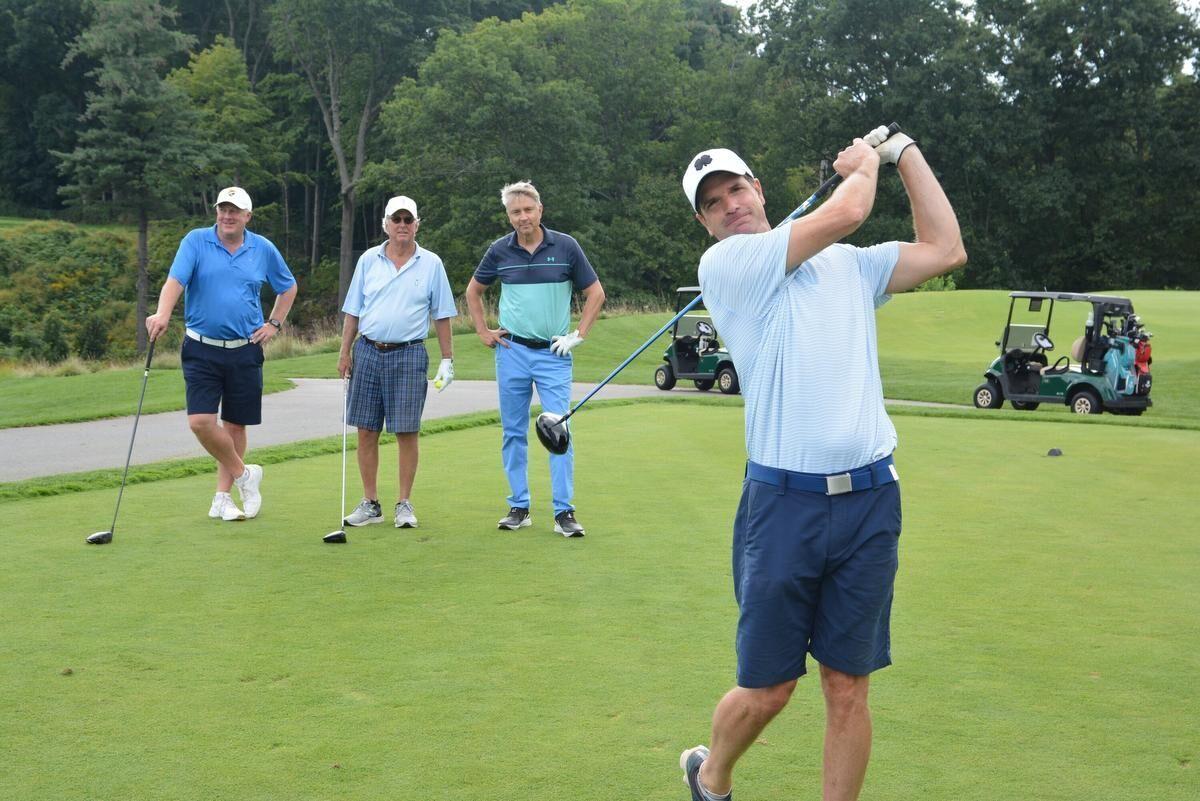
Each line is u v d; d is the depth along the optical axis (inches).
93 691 135.3
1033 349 626.8
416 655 149.7
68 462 328.5
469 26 2026.3
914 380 740.0
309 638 156.8
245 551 210.4
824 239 97.5
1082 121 1995.6
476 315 236.2
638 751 118.8
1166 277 2052.2
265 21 2399.1
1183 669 146.1
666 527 234.4
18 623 162.6
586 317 239.1
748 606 100.6
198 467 307.4
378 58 1955.0
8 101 2411.4
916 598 179.5
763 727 102.7
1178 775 113.6
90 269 1829.5
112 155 1690.5
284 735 122.3
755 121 2079.2
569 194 1747.0
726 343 104.8
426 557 207.2
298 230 2342.5
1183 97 2001.7
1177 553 210.8
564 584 187.2
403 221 237.1
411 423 237.6
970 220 1984.5
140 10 1708.9
